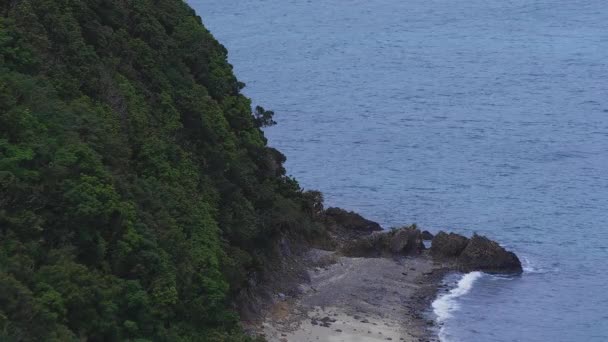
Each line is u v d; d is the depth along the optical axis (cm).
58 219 7169
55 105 7750
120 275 7512
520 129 17088
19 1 8538
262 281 9875
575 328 10162
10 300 6156
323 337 9219
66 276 6731
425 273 10906
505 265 11194
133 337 7200
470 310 10244
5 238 6681
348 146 16175
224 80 11144
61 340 6262
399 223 12975
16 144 7225
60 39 8581
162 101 9519
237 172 10150
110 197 7456
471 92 19588
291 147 16112
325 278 10469
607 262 11688
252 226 9681
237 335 8050
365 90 19662
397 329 9606
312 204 11931
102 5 9794
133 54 9669
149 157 8650
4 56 7856
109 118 8338
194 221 8606
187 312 7906
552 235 12525
